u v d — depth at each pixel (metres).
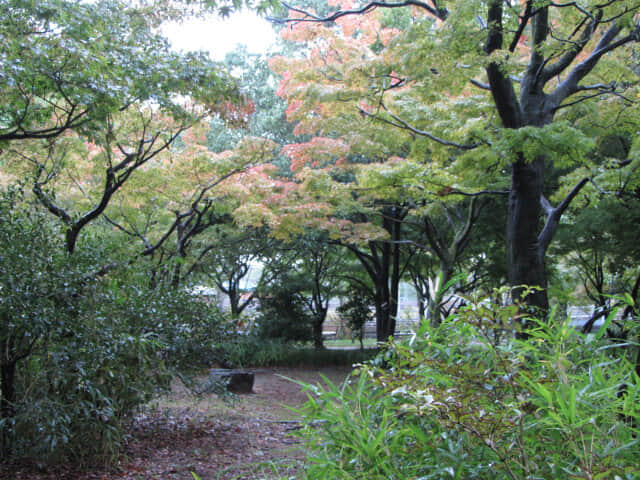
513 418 2.03
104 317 5.88
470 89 10.80
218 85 8.45
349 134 10.90
